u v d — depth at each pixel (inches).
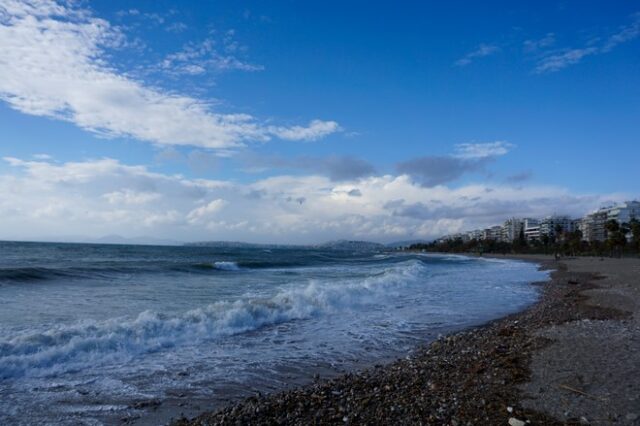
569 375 275.3
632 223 4188.0
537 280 1226.6
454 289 946.7
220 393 284.8
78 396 269.6
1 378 289.4
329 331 484.7
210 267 1330.0
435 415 227.3
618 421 204.8
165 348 383.9
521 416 216.5
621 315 557.3
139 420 239.5
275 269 1478.8
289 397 265.9
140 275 1011.9
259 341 428.5
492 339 418.6
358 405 249.8
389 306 674.8
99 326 402.3
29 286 737.0
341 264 1940.2
